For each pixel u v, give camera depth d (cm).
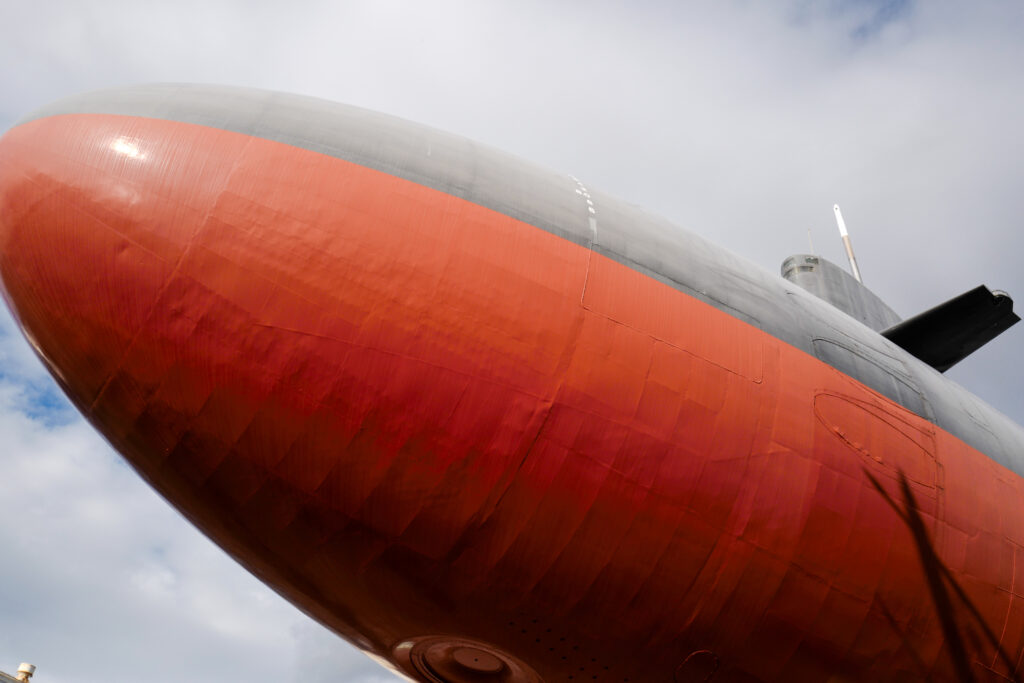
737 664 1043
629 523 941
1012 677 1196
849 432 1093
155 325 886
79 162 935
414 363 884
